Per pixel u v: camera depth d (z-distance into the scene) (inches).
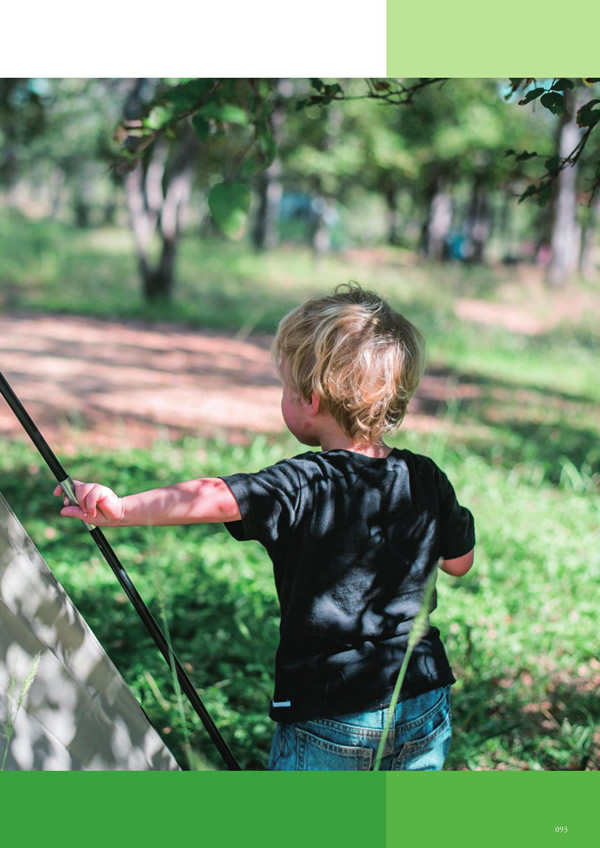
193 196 1403.8
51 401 338.3
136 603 78.8
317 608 74.7
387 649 75.3
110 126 757.3
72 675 79.2
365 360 78.0
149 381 388.5
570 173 837.2
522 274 953.5
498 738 130.6
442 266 992.2
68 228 1194.0
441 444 285.7
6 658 75.8
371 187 1344.7
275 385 404.2
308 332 79.7
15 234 976.9
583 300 760.3
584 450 314.2
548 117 864.9
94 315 554.6
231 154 775.7
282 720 75.2
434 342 515.2
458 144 832.9
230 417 338.3
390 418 80.7
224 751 85.9
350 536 75.5
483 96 829.8
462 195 1644.9
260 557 195.9
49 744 78.4
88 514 74.4
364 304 81.7
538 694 143.9
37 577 76.1
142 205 618.2
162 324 545.6
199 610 171.8
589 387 437.7
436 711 77.2
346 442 80.5
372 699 74.0
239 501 74.1
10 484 233.6
